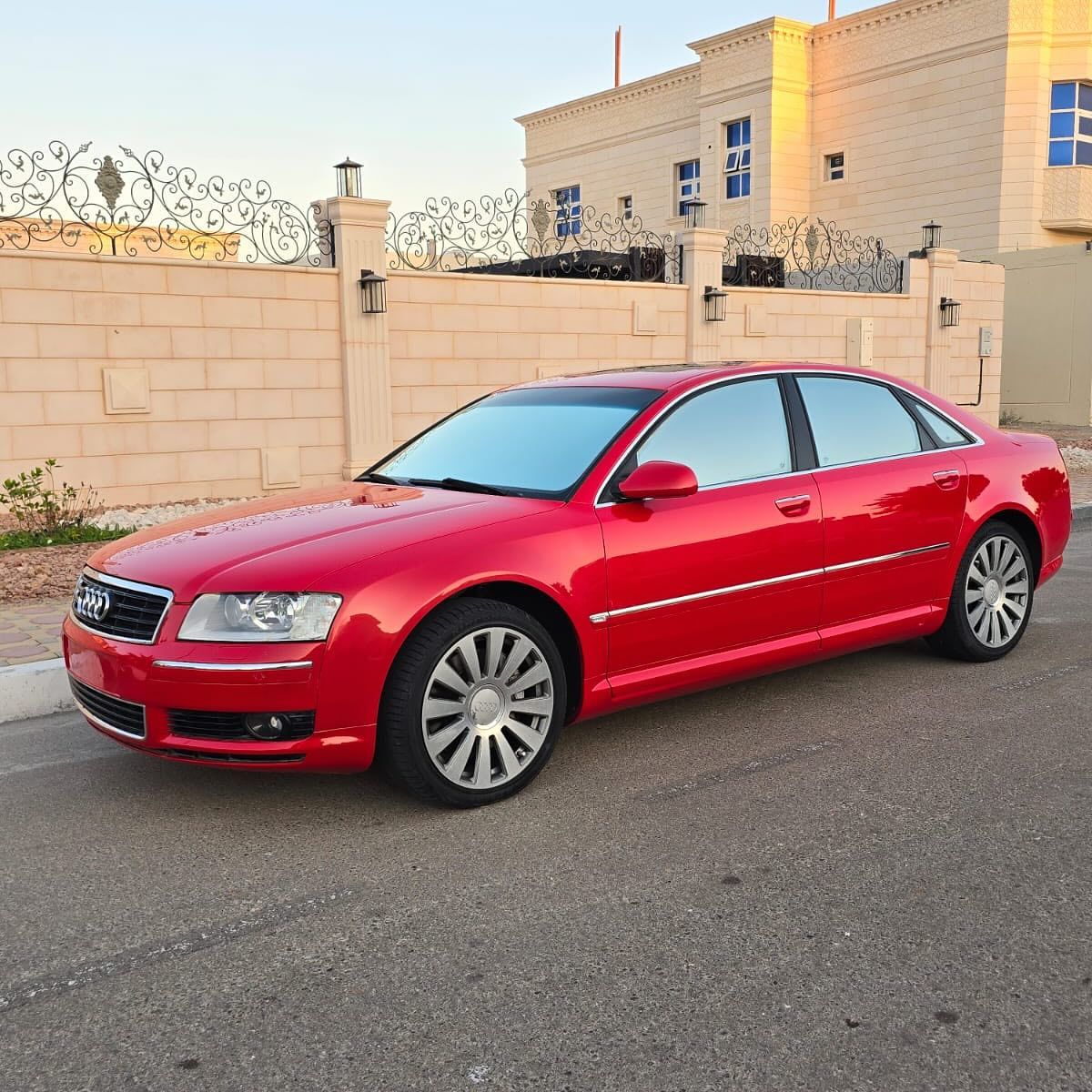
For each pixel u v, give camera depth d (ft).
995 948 9.58
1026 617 19.42
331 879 11.19
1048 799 12.92
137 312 34.94
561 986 9.09
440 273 40.83
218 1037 8.46
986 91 77.71
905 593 17.42
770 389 16.49
